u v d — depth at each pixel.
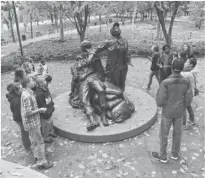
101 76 5.62
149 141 4.71
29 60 7.55
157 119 5.60
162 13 12.49
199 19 26.47
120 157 4.25
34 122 3.78
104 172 3.90
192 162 4.11
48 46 17.39
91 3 12.58
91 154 4.36
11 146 4.86
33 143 3.96
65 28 34.25
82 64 5.41
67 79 9.72
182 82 3.57
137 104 5.91
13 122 6.02
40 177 2.42
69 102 6.18
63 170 3.99
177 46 13.58
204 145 4.60
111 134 4.61
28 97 3.64
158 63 6.72
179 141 3.99
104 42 5.37
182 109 3.74
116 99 5.24
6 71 11.54
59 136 5.00
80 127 4.94
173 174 3.82
